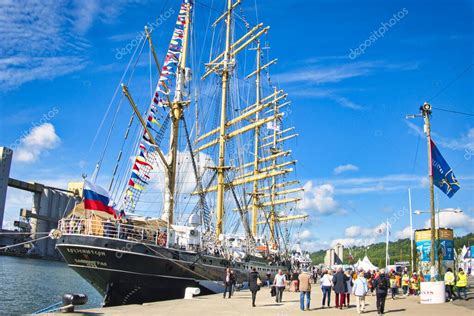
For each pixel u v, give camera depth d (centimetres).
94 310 2325
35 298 4650
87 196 3069
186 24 4544
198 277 3531
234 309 2533
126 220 3195
